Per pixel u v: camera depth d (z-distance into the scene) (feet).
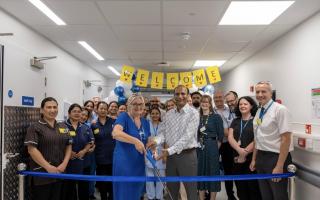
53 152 10.30
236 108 12.56
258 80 19.44
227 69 27.73
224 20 12.98
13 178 11.17
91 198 15.19
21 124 12.00
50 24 13.48
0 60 10.59
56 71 17.42
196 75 17.62
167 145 10.73
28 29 13.75
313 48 12.05
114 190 8.73
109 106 14.66
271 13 12.05
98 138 13.48
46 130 10.28
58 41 16.69
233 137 12.16
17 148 11.54
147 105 16.19
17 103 11.80
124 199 8.52
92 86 26.99
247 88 22.22
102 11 11.85
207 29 14.38
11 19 12.20
